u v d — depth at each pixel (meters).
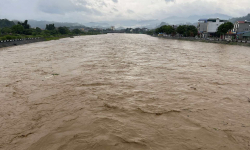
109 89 12.44
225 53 32.59
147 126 7.68
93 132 7.24
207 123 7.91
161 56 28.64
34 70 18.14
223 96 11.16
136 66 20.28
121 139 6.75
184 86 13.09
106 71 17.69
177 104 9.94
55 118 8.49
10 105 10.01
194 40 69.25
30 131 7.46
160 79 14.91
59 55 28.94
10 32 73.06
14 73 16.97
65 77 15.46
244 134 7.09
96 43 58.50
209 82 14.16
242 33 56.91
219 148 6.27
